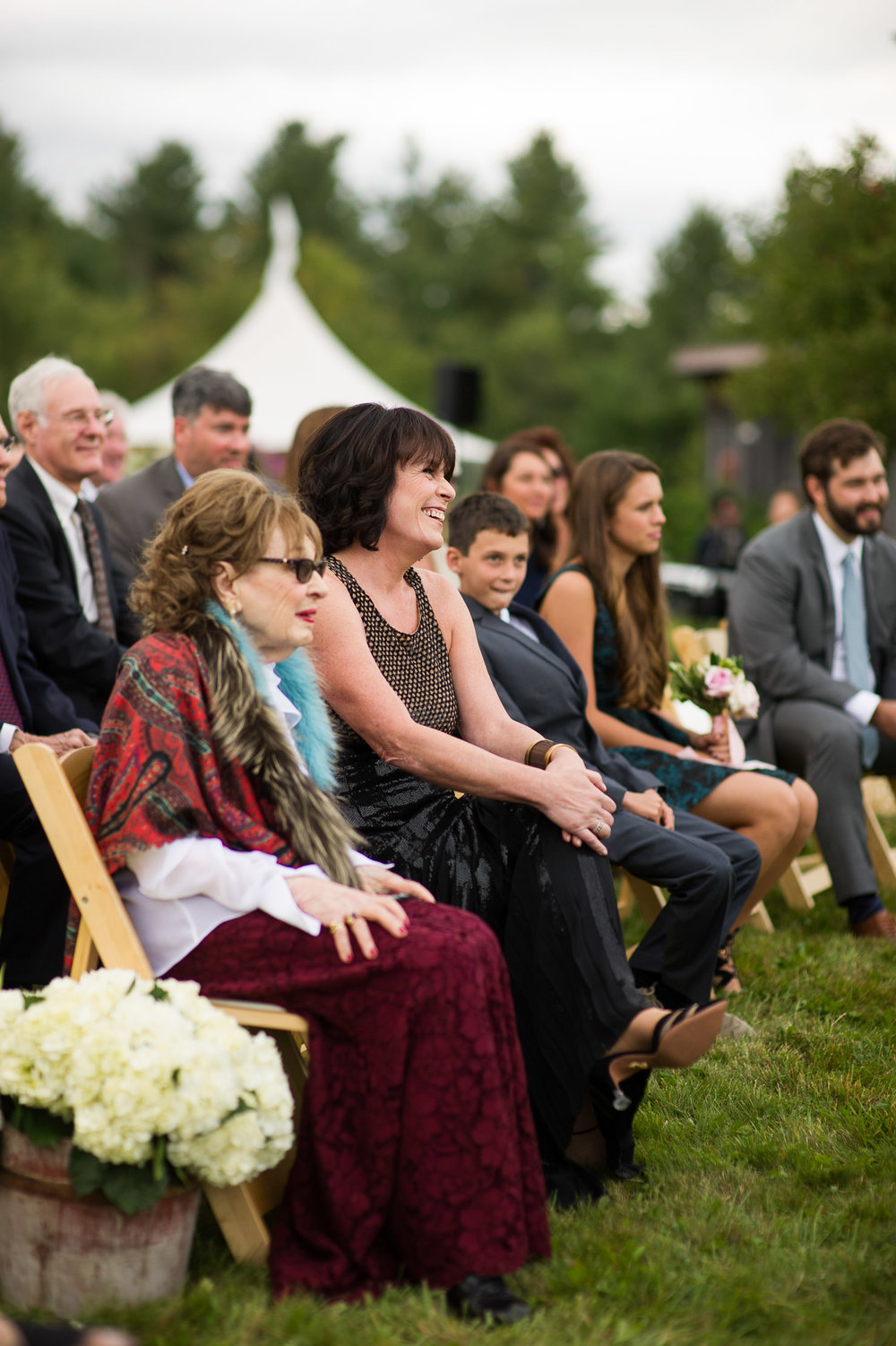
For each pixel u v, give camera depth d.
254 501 2.49
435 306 57.22
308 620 2.58
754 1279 2.33
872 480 5.21
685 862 3.31
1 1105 2.20
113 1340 1.76
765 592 5.25
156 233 60.66
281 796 2.47
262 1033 2.31
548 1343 2.10
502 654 3.71
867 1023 3.89
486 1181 2.25
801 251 13.74
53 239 53.78
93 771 2.40
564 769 2.93
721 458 26.27
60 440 4.33
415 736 2.85
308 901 2.37
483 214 59.72
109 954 2.35
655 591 4.47
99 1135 2.07
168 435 13.98
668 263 58.69
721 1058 3.55
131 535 5.18
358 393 14.06
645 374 54.50
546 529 5.61
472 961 2.32
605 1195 2.72
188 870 2.36
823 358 13.62
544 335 53.47
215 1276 2.31
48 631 4.11
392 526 2.99
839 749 4.90
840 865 4.84
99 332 44.75
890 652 5.41
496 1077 2.29
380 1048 2.28
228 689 2.43
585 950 2.75
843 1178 2.82
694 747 4.52
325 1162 2.28
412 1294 2.25
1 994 2.24
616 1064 2.69
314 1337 2.08
